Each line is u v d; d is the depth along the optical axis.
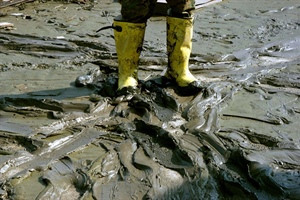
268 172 3.15
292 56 5.99
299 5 8.95
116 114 4.14
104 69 5.20
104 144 3.66
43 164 3.35
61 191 3.08
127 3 4.18
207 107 4.28
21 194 3.05
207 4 8.88
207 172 3.28
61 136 3.76
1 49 6.03
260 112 4.27
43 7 8.60
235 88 4.74
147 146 3.61
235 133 3.83
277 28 7.34
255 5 8.98
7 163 3.34
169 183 3.18
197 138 3.73
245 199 3.00
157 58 5.58
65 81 4.95
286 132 3.92
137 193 3.08
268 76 5.14
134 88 4.41
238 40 6.64
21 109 4.14
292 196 3.02
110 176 3.26
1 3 8.44
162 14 7.91
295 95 4.66
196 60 5.64
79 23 7.54
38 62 5.57
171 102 4.26
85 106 4.23
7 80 4.96
